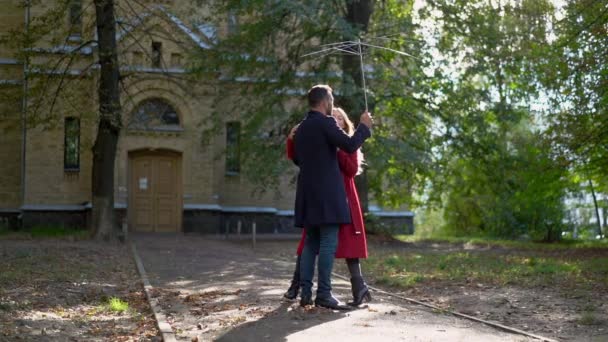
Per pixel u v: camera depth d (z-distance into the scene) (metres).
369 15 25.22
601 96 20.69
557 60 21.11
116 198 30.75
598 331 7.32
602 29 19.88
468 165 28.00
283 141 26.20
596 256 20.67
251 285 11.12
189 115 31.59
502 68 24.53
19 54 21.89
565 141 22.58
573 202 34.69
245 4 22.33
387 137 26.00
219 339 6.45
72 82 25.19
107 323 8.02
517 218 33.53
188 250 20.67
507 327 6.95
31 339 6.83
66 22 30.09
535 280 12.70
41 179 31.36
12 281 11.61
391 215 35.31
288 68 25.34
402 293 10.97
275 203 34.19
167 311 8.45
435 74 24.73
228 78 25.94
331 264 7.55
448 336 6.39
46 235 24.69
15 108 22.89
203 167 31.73
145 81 31.03
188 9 26.98
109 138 22.11
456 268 15.46
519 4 23.58
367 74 24.30
